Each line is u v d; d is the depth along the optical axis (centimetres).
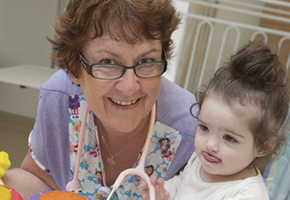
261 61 83
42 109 112
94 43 82
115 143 106
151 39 83
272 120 82
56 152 114
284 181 108
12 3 294
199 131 87
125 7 78
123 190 110
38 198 78
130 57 82
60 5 289
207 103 85
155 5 80
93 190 112
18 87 307
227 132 81
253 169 90
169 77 246
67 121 109
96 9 79
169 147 107
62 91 109
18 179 113
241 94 81
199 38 248
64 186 117
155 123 104
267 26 246
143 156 88
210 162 85
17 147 261
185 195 94
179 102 107
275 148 88
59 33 87
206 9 249
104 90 85
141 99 89
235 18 249
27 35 299
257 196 82
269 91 82
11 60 306
